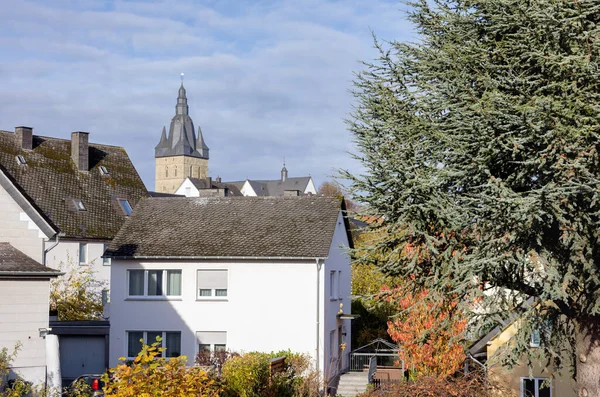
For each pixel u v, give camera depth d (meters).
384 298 18.56
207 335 34.25
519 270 17.41
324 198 37.38
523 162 15.41
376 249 18.09
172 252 34.69
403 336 24.97
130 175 56.53
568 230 15.31
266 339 33.72
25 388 18.64
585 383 17.80
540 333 17.41
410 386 17.61
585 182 14.95
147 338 34.66
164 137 184.38
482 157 16.02
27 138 51.28
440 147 17.25
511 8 16.39
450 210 16.27
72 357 34.94
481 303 17.03
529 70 16.80
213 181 137.62
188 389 14.68
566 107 15.44
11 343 20.17
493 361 17.00
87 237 47.75
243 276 34.16
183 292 34.53
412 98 18.03
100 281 48.44
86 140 53.66
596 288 16.25
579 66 15.37
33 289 20.67
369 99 18.12
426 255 17.69
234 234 35.66
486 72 16.78
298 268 33.75
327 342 34.50
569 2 15.40
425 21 18.47
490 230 16.17
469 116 16.36
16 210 23.16
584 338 17.83
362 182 17.42
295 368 28.22
